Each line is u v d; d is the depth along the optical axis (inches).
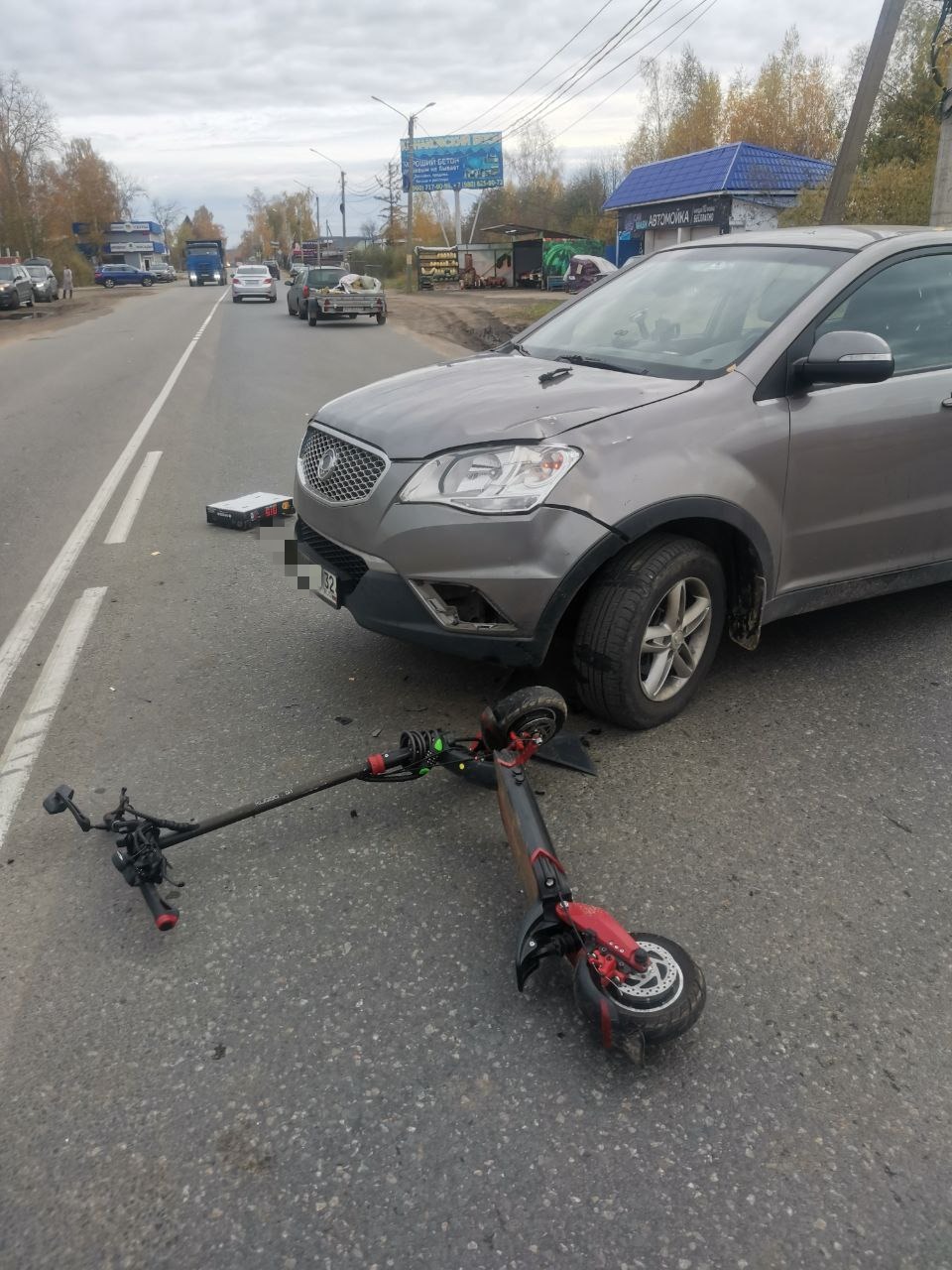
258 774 133.5
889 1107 82.8
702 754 136.9
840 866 113.7
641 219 1510.8
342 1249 71.4
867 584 159.2
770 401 139.6
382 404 143.9
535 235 2046.0
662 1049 88.4
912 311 158.1
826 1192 75.5
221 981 96.5
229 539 248.1
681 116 1980.8
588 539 122.6
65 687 161.5
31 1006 93.9
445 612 127.8
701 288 164.7
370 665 166.7
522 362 160.7
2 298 1392.7
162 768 135.5
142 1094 84.2
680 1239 71.9
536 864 92.4
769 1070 86.4
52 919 105.7
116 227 3649.1
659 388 137.2
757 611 144.3
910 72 960.3
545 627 125.0
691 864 113.7
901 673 162.1
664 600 134.7
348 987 95.7
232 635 182.1
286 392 520.1
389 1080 85.3
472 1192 75.4
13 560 233.3
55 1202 75.0
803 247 161.6
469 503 123.0
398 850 116.7
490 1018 92.0
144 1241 72.1
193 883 110.9
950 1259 70.6
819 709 149.8
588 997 83.7
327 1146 79.3
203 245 2728.8
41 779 133.2
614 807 124.6
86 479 322.0
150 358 735.1
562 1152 78.7
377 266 2773.1
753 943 101.4
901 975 97.3
